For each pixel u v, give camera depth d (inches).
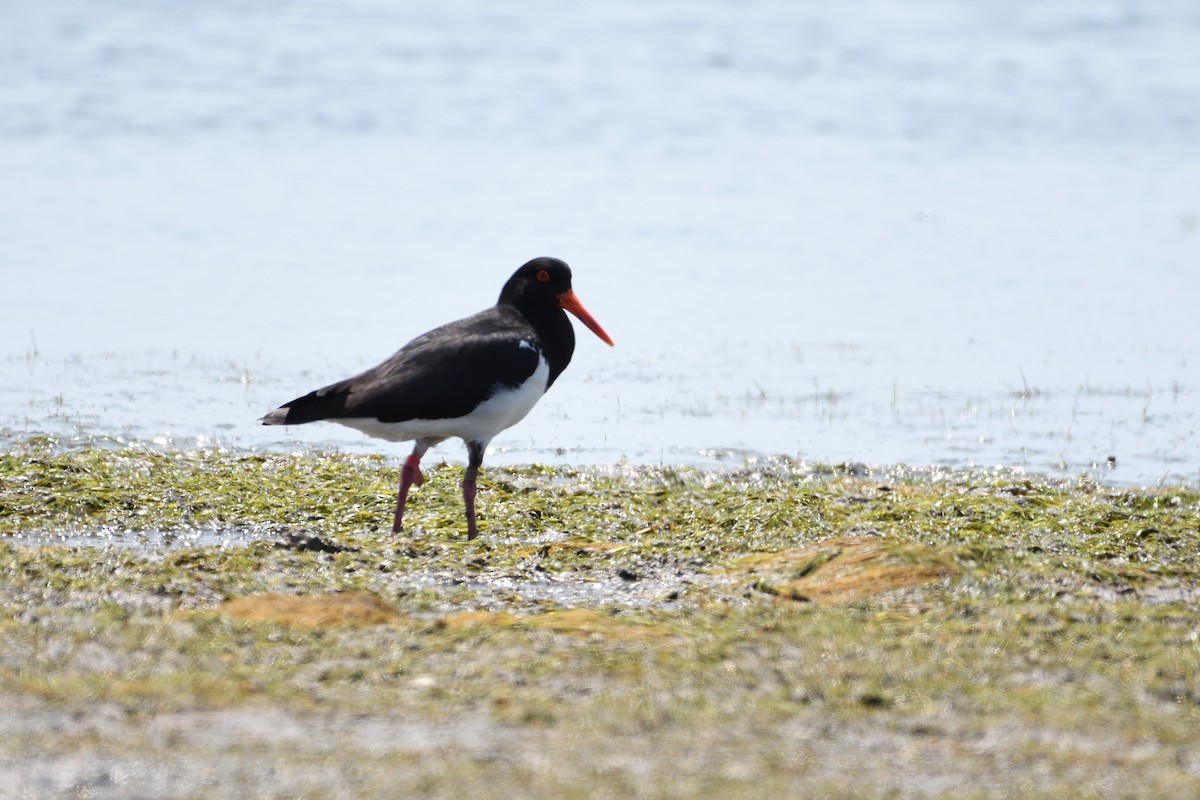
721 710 298.0
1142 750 280.5
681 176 1321.4
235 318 890.7
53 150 1376.7
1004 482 585.0
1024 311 924.0
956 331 880.9
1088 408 730.2
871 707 303.3
